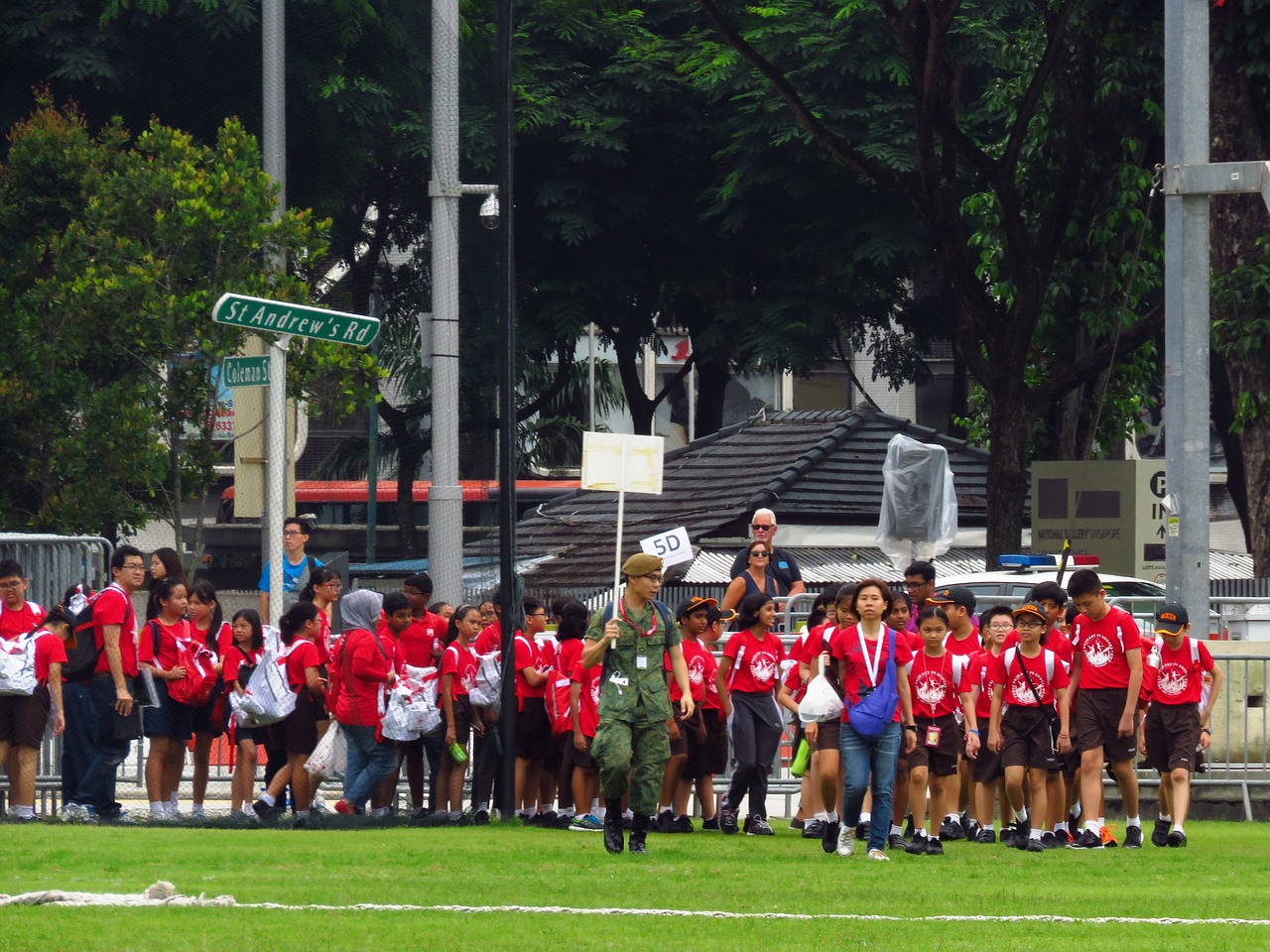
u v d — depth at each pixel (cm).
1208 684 3909
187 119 4691
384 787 3900
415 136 4550
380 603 3778
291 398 4497
